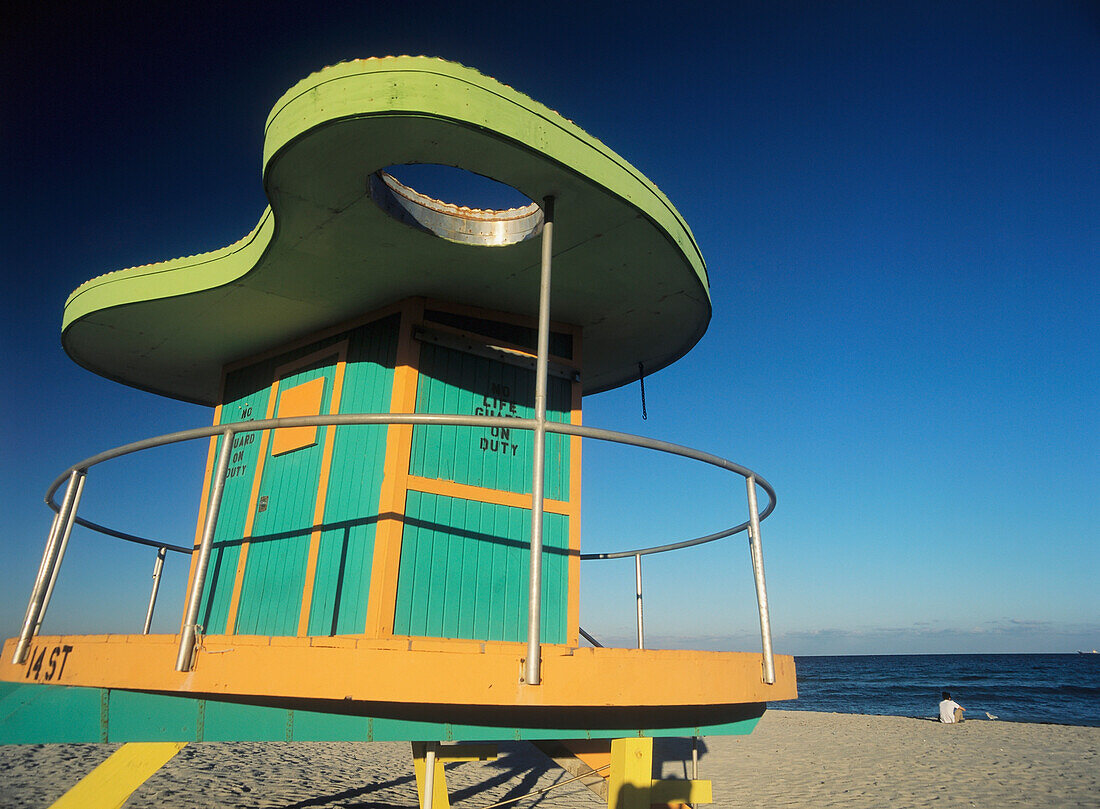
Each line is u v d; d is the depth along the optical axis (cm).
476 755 595
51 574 379
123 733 300
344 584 484
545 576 520
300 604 509
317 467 547
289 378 611
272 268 492
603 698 304
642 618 634
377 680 277
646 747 399
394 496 477
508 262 489
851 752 1407
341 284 520
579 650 305
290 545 540
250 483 605
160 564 612
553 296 539
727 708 389
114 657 312
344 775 1058
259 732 288
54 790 886
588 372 693
